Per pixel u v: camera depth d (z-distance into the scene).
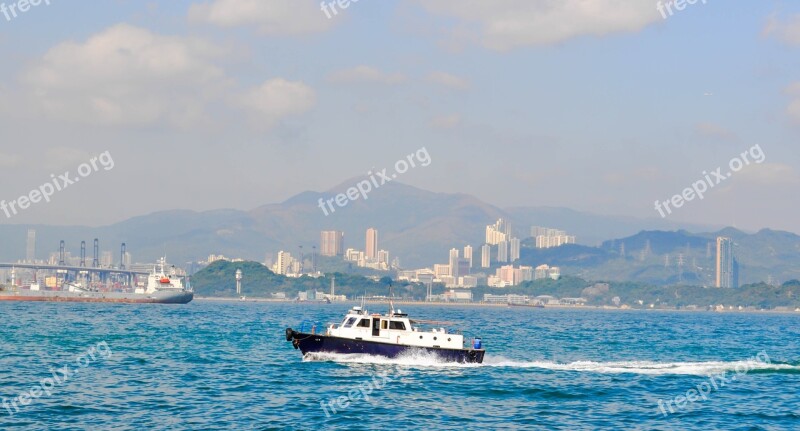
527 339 147.88
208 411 58.62
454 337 81.19
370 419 56.66
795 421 58.19
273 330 155.25
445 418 57.47
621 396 67.38
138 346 109.19
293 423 54.97
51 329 145.50
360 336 81.06
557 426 55.53
